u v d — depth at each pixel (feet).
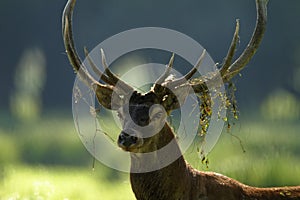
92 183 136.67
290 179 123.44
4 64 410.31
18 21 411.95
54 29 410.72
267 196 84.69
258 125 197.16
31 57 310.86
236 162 127.44
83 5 398.42
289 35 388.37
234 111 87.15
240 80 359.05
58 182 128.06
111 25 397.80
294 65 373.81
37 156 183.11
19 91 309.83
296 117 205.98
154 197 79.77
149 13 395.96
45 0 410.72
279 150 137.69
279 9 390.01
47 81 384.88
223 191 82.58
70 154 184.34
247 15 387.96
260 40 86.53
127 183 133.39
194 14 392.06
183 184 80.38
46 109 341.21
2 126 236.02
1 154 180.55
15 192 114.01
